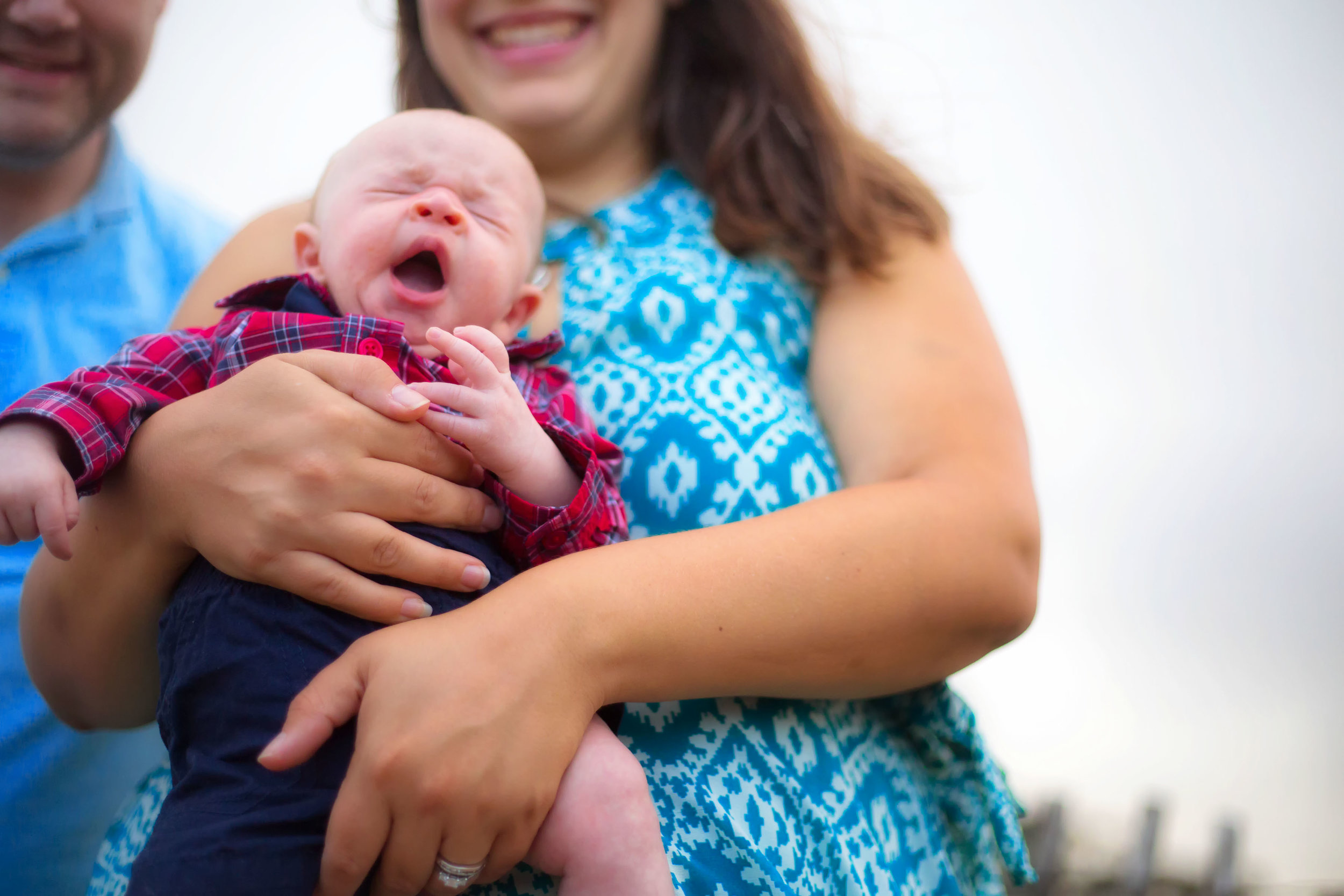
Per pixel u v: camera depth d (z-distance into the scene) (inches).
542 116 69.1
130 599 50.9
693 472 56.9
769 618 46.6
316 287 58.3
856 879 50.9
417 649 42.1
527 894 47.1
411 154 60.5
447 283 57.5
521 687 41.8
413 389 48.5
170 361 54.5
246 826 41.8
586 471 51.5
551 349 61.2
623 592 45.1
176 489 47.3
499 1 67.4
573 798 43.4
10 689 77.2
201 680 45.3
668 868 44.1
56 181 92.9
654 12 72.2
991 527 52.7
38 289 89.0
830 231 65.7
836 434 62.5
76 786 78.7
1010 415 60.1
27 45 82.0
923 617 49.9
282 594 46.3
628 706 52.1
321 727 41.6
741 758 51.4
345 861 40.4
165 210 102.7
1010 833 61.9
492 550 51.1
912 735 61.2
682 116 74.9
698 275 64.1
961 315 64.8
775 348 64.3
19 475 44.3
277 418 47.0
